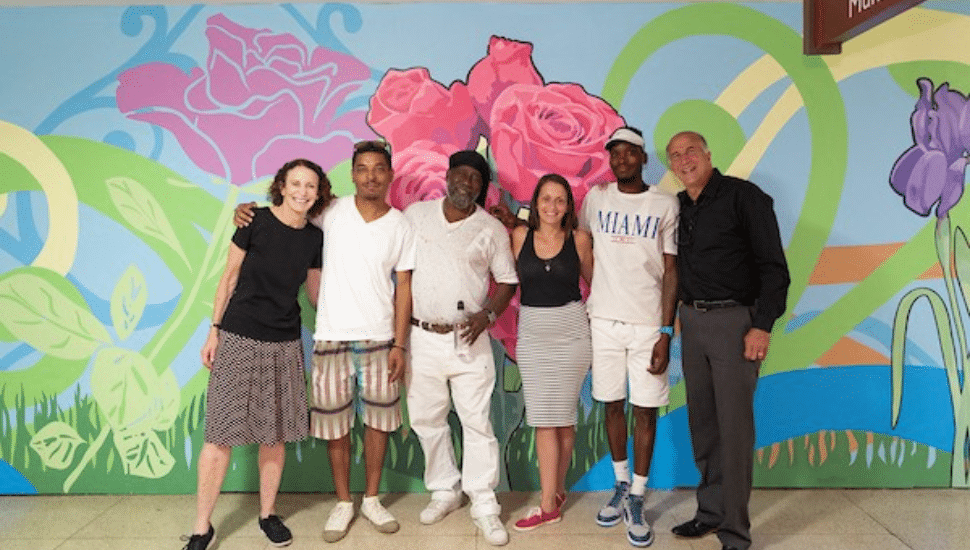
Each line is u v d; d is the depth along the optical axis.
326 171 3.73
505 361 3.75
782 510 3.54
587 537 3.30
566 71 3.72
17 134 3.71
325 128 3.72
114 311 3.73
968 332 3.75
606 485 3.78
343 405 3.34
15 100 3.70
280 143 3.72
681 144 3.12
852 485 3.78
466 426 3.43
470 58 3.72
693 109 3.72
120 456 3.75
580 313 3.37
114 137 3.71
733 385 3.03
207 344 3.26
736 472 3.04
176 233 3.72
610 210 3.37
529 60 3.72
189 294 3.73
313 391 3.34
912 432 3.77
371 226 3.31
